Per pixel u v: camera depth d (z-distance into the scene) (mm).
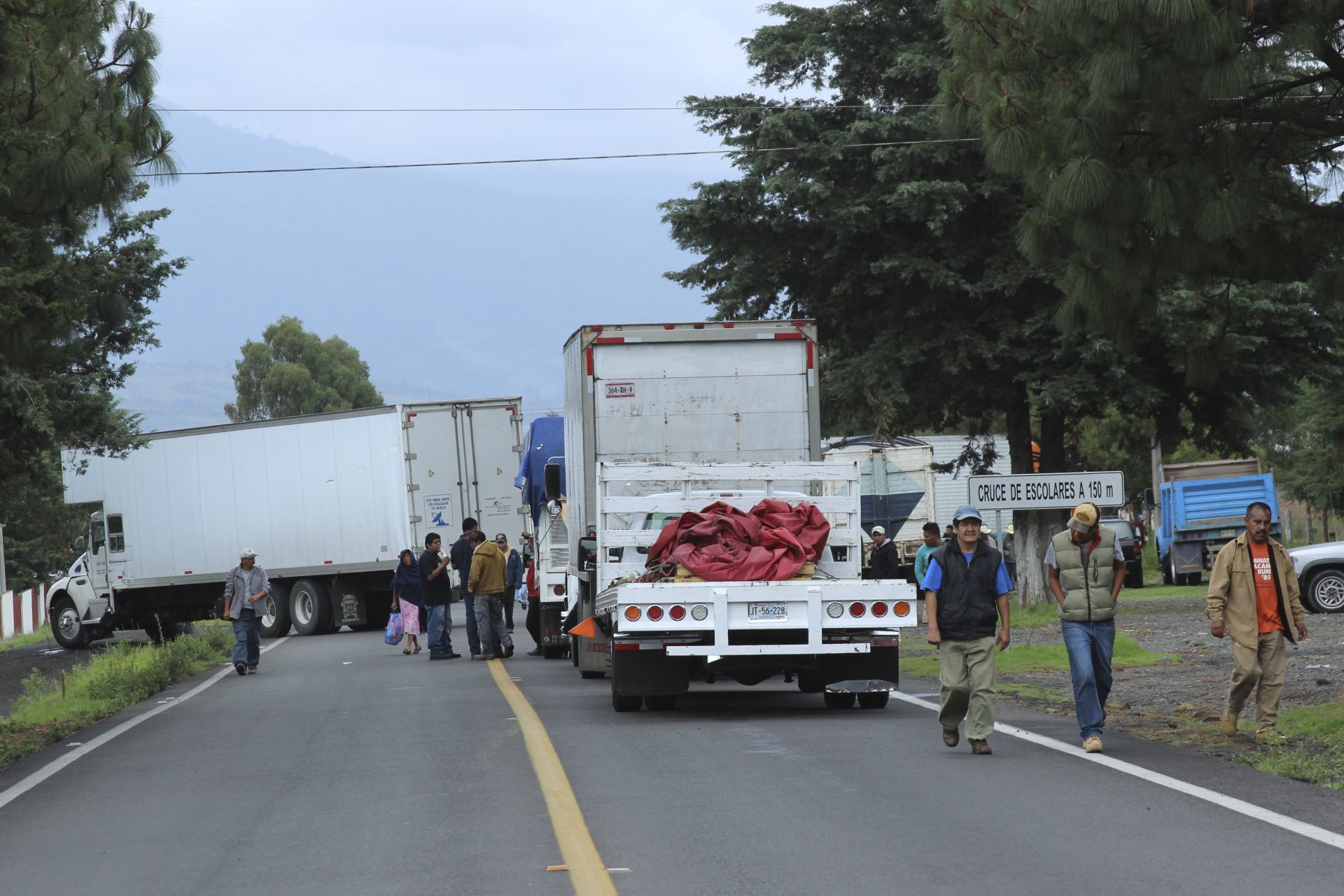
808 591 29344
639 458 38094
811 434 38281
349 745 26578
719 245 66750
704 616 29266
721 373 38281
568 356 42125
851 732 26766
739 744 25266
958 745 24703
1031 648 41344
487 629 48750
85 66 28156
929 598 24109
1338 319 59969
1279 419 107375
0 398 51094
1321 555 53969
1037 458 66938
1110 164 26078
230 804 20594
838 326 67188
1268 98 26844
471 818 18766
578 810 18984
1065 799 19250
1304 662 36625
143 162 29125
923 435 89125
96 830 19141
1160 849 16094
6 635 89188
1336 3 23641
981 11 27172
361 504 71562
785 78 66688
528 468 56656
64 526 121938
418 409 71125
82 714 35250
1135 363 61406
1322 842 16344
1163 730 26250
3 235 27234
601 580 32812
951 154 60594
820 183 61719
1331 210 28547
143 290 57406
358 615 72875
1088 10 24406
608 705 32438
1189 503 83375
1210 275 29406
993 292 62594
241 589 47031
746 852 16281
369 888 15078
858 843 16672
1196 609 60500
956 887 14523
